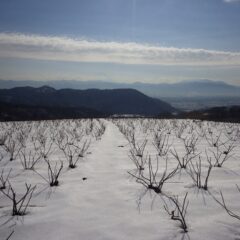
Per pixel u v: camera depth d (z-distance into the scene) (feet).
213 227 10.01
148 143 29.27
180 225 10.20
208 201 12.39
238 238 9.29
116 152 24.41
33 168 18.40
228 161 20.04
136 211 11.49
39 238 9.53
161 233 9.67
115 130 44.91
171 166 18.72
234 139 32.19
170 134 37.35
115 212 11.43
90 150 25.36
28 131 41.91
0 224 10.52
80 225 10.36
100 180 15.84
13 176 16.85
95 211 11.55
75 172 17.48
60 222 10.59
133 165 19.36
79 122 58.90
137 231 9.85
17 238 9.57
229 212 11.23
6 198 13.14
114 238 9.43
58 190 14.07
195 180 15.23
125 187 14.46
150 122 57.98
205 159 20.88
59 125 52.95
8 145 28.86
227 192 13.50
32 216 11.16
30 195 13.43
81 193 13.66
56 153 23.94
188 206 11.89
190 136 35.19
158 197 12.99
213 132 39.83
